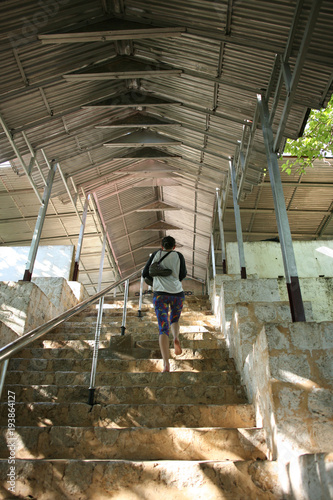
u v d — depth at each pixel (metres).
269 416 2.57
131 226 12.97
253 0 3.92
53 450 2.61
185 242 14.27
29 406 2.96
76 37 4.69
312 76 4.53
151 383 3.46
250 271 8.03
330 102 7.19
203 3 4.17
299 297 3.37
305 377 2.56
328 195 10.48
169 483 2.28
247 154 6.16
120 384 3.46
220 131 6.88
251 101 5.64
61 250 8.45
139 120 7.31
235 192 7.23
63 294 6.72
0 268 8.15
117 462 2.34
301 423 2.42
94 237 12.25
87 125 7.00
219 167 8.27
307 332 2.69
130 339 4.23
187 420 2.92
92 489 2.26
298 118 5.43
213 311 7.17
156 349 4.34
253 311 3.72
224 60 4.98
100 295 3.37
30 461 2.33
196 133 7.30
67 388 3.22
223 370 3.81
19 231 11.53
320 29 3.92
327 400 2.48
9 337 4.26
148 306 7.61
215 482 2.28
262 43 4.38
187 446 2.62
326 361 2.60
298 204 10.82
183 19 4.51
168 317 4.25
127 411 2.95
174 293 3.94
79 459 2.50
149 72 5.54
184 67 5.46
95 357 3.17
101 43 5.20
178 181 10.04
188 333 4.84
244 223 11.27
